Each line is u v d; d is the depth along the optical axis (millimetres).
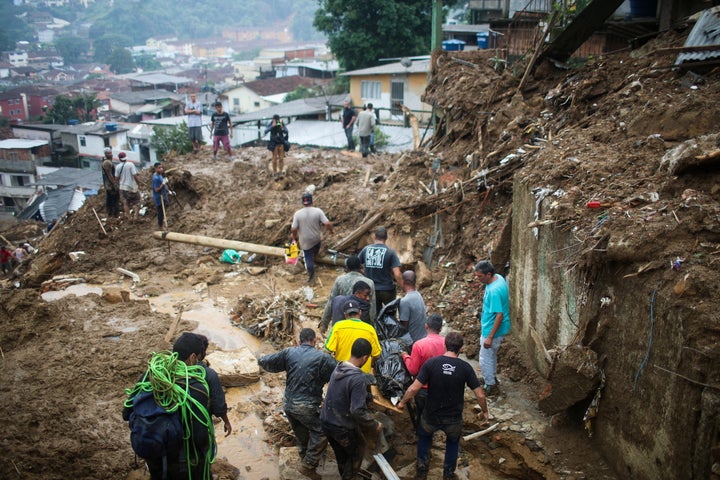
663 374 4609
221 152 16922
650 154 6742
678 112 7090
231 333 8383
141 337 7996
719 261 4695
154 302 9422
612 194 6141
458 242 9641
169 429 4516
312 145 28312
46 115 77500
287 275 10305
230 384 7199
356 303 6402
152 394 4625
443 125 13164
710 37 7949
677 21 10289
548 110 9852
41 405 6531
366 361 6008
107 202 13102
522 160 8758
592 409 5691
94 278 10438
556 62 10953
